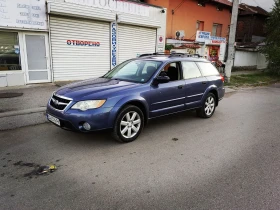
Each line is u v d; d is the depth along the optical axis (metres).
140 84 4.69
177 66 5.49
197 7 20.55
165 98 5.05
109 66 12.12
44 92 8.29
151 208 2.65
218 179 3.29
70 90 4.39
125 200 2.78
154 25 13.24
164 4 18.12
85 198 2.80
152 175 3.36
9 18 8.52
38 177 3.24
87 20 10.68
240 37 30.09
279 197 2.90
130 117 4.49
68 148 4.22
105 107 4.04
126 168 3.54
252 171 3.55
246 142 4.76
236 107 8.05
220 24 23.70
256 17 29.03
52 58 9.98
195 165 3.70
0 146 4.26
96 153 4.03
